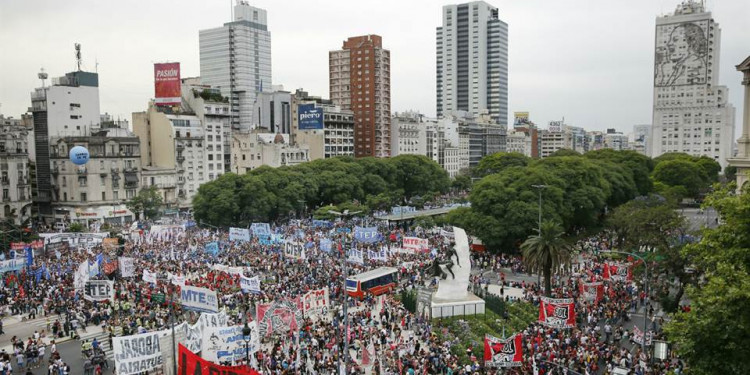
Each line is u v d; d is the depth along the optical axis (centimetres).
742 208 3566
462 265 7088
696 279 6112
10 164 14038
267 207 13750
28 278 7656
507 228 10244
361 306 7144
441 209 15950
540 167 12400
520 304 7156
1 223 12319
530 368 4709
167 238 10300
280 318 5291
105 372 5147
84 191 15200
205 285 6994
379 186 17275
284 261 8788
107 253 8869
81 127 17162
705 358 3303
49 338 6038
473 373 4684
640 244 8369
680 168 18712
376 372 4669
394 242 10931
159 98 17838
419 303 6881
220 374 3694
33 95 16400
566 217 11438
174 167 17600
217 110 19088
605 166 15500
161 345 4247
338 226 12369
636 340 5591
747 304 3142
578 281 8050
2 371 4641
